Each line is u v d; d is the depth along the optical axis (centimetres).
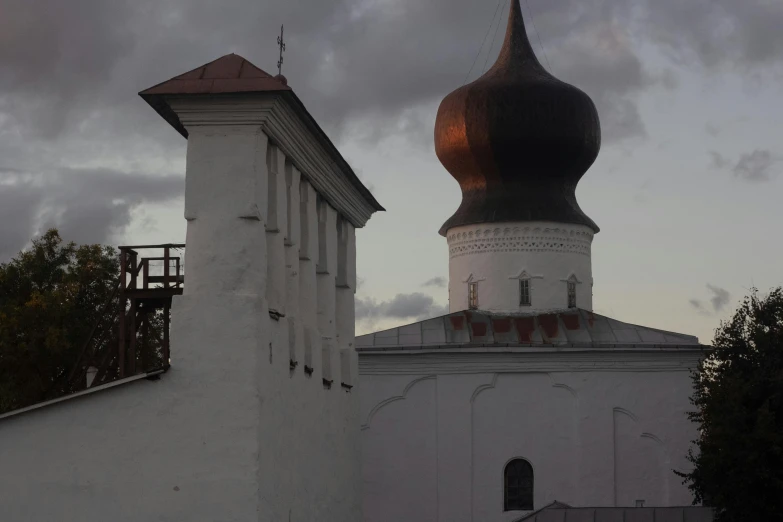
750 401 4016
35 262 4856
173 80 2405
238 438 2314
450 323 4778
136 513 2316
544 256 4881
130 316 3020
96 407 2345
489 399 4541
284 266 2589
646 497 4447
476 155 4916
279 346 2514
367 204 3550
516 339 4662
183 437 2323
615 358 4512
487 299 4875
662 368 4503
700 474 4081
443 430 4525
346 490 3272
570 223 4912
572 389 4509
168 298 2944
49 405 2344
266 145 2467
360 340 4662
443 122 5000
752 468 3791
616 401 4491
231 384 2327
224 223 2378
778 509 3844
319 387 2944
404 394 4562
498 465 4494
